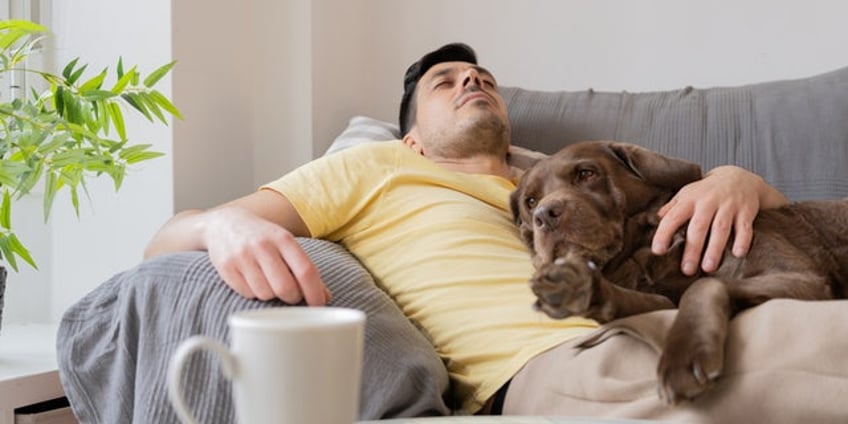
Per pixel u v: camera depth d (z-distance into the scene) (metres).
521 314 1.23
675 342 0.90
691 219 1.20
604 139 1.82
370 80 2.49
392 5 2.47
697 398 0.93
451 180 1.50
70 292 2.18
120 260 2.10
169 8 2.00
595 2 2.26
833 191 1.62
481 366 1.22
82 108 1.62
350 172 1.47
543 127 1.88
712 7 2.14
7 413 1.51
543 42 2.32
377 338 1.12
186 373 1.09
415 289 1.34
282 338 0.53
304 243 1.31
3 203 1.67
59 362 1.29
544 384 1.11
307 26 2.24
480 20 2.38
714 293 0.96
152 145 1.92
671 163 1.26
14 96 2.18
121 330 1.20
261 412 0.53
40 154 1.53
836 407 0.88
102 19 2.10
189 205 2.07
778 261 1.13
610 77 2.25
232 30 2.21
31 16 2.18
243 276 1.10
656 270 1.19
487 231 1.38
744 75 2.12
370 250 1.43
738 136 1.73
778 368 0.91
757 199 1.24
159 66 2.03
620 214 1.22
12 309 2.19
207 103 2.12
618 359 1.03
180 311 1.13
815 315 0.92
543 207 1.20
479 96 1.69
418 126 1.77
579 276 0.88
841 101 1.69
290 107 2.27
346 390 0.55
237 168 2.24
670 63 2.19
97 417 1.27
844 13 2.01
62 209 2.17
